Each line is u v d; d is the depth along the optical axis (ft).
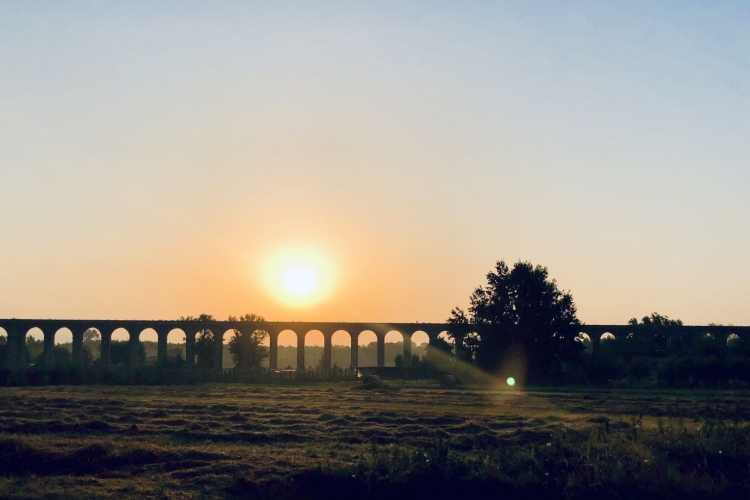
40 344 597.52
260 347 498.28
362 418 158.40
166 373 323.16
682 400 216.95
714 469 99.45
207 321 392.88
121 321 385.29
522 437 128.16
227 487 95.40
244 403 196.03
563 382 310.65
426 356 355.77
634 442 105.40
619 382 308.81
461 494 94.43
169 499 89.45
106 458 109.09
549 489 94.58
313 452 116.26
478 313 329.31
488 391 259.80
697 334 371.97
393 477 96.73
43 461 107.86
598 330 378.94
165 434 135.44
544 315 314.35
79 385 284.00
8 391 241.35
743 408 184.34
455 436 133.08
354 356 396.16
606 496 92.94
